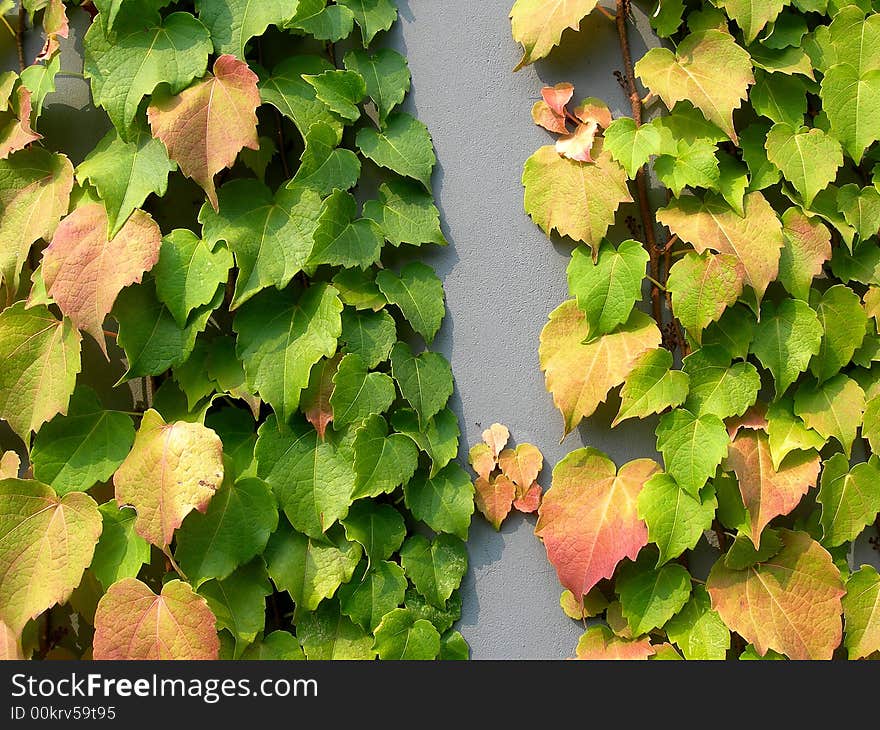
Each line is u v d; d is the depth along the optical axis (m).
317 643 1.31
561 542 1.31
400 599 1.32
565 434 1.32
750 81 1.29
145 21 1.25
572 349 1.34
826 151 1.33
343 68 1.40
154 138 1.26
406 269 1.37
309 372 1.26
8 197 1.33
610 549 1.29
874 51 1.36
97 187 1.22
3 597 1.19
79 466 1.26
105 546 1.24
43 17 1.41
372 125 1.40
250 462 1.30
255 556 1.27
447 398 1.36
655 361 1.30
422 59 1.42
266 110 1.38
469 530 1.39
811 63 1.37
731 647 1.40
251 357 1.27
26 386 1.26
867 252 1.40
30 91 1.31
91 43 1.24
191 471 1.15
